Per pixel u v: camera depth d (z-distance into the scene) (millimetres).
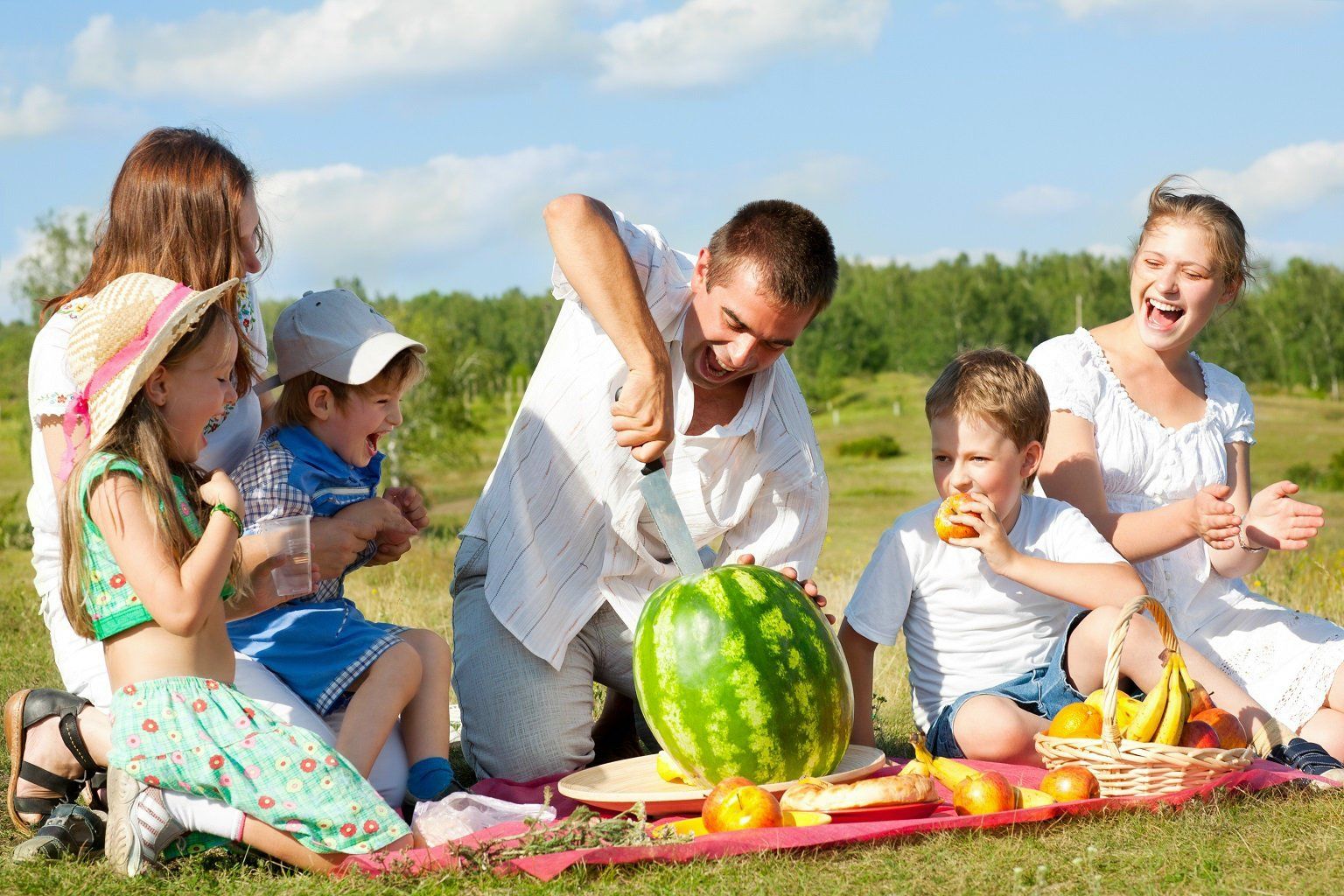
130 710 3340
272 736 3355
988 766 4215
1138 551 4621
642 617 3801
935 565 4539
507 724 4320
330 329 4309
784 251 3967
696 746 3627
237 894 3057
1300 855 3123
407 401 48781
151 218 4000
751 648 3609
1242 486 5121
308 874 3244
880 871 3041
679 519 3859
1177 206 4801
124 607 3377
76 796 3729
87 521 3377
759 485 4516
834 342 124375
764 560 4598
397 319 50594
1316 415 87688
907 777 3426
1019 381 4473
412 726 4059
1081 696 4289
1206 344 106812
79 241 33375
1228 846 3176
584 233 3988
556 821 3410
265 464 4172
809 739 3635
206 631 3492
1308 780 3666
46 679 6250
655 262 4262
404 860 3139
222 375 3588
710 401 4426
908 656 4703
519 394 105625
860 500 51062
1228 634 4707
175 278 4008
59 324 3982
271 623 4051
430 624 8477
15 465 53156
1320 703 4449
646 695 3713
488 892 2971
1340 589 8891
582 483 4375
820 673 3666
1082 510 4805
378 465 4543
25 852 3387
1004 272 129250
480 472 68938
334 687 3945
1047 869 3012
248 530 4070
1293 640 4586
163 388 3496
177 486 3504
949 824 3324
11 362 38344
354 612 4156
